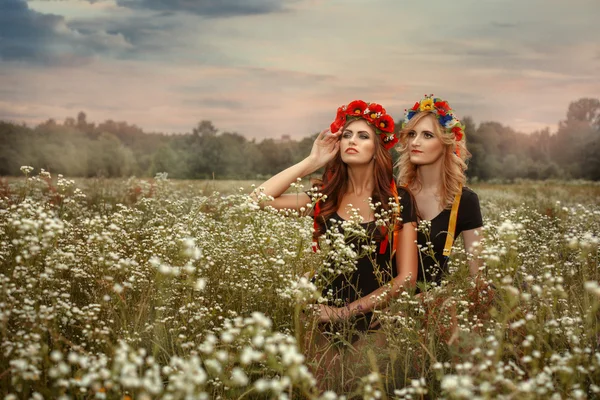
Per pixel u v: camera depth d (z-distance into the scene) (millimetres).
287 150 72188
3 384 2355
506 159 68125
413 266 4004
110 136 48406
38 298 2781
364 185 4262
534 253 4715
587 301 3270
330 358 3383
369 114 4191
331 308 3631
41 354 2375
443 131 4438
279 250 3646
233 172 68000
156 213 6305
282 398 1907
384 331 3199
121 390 2367
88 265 3574
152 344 3012
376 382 2791
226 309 3500
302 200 4441
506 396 2225
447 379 2031
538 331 2760
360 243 4105
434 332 3139
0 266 3375
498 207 9789
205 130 69812
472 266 4141
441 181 4523
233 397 2625
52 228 2865
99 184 11266
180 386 1842
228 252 3869
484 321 3270
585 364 2678
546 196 13594
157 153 57688
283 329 3295
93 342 2857
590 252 3887
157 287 3365
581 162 76438
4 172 32375
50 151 34188
